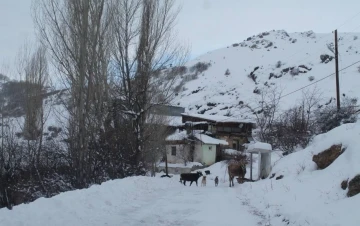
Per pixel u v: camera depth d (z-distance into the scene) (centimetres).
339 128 1291
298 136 2972
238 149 5225
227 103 8050
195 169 4278
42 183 1678
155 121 2241
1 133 2028
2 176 1773
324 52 9681
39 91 2420
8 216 661
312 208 790
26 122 2236
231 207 1027
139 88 2059
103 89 1883
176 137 4734
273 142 3562
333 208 733
